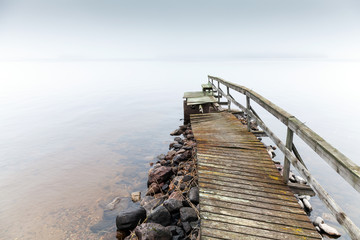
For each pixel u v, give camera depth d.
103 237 4.43
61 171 7.80
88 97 26.42
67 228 4.77
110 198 5.93
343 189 6.27
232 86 7.57
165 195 5.44
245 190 3.61
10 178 7.36
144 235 3.59
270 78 49.97
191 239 3.71
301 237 2.66
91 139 11.34
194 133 6.43
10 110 19.56
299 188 3.66
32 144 10.75
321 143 2.61
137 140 10.89
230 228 2.81
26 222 5.06
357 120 15.38
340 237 4.14
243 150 5.11
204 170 4.23
